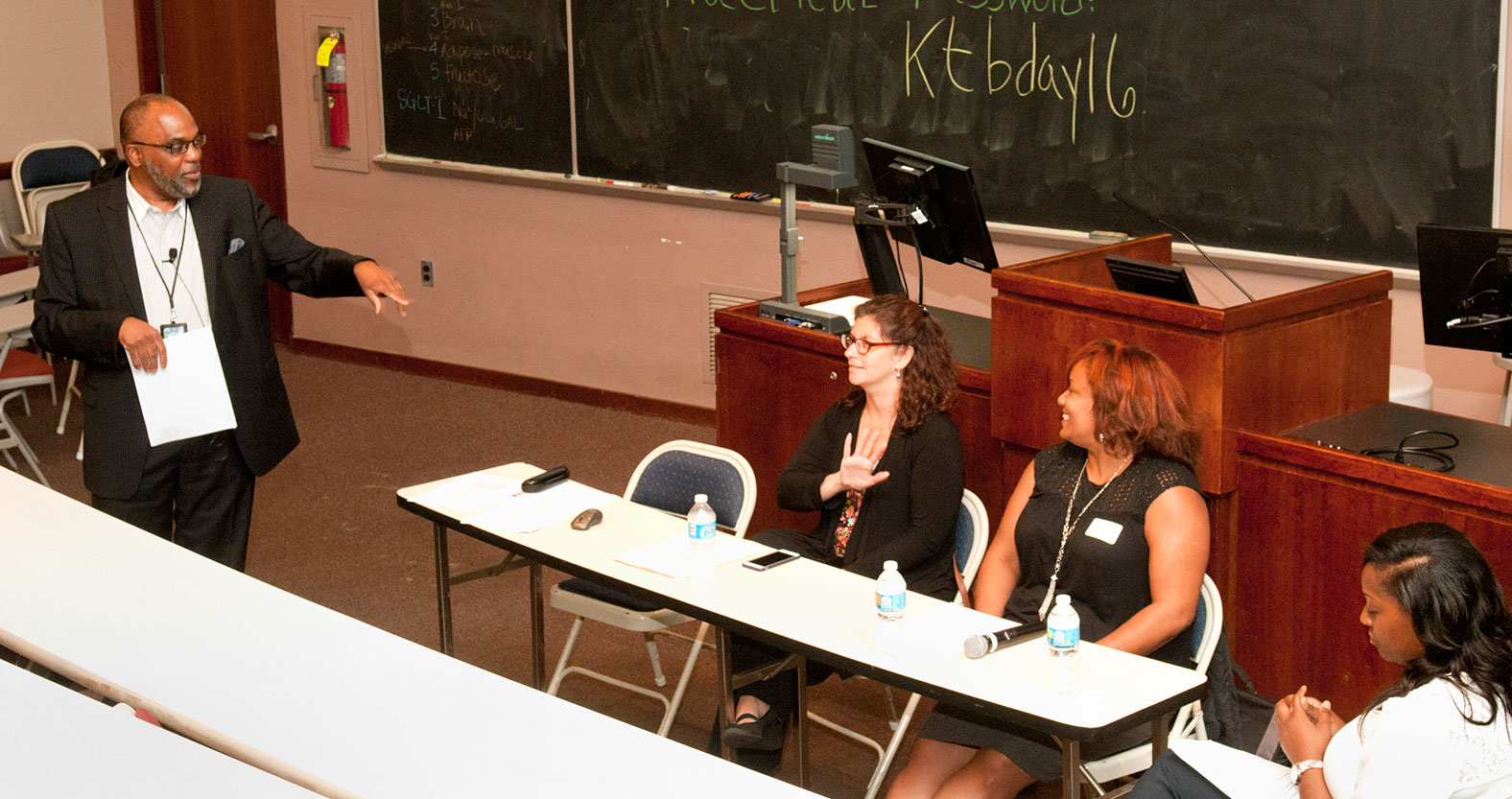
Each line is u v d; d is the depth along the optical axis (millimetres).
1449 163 4121
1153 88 4582
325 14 6730
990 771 2602
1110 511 2840
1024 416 3510
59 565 2607
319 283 3793
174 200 3518
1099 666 2447
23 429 6016
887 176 4043
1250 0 4340
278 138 7141
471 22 6246
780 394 4129
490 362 6711
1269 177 4434
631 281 6117
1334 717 2303
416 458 5660
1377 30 4148
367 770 1847
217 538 3734
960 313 4457
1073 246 4879
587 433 5961
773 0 5359
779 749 3176
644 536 3078
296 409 6367
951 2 4938
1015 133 4910
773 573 2885
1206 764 2354
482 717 1999
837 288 4469
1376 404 3449
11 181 7359
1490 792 2043
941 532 3172
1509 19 3934
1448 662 2098
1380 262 4305
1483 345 3230
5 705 1761
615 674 3828
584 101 6000
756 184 5613
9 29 7344
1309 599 3162
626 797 1780
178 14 7352
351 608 4254
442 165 6480
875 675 2449
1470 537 2855
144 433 3516
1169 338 3158
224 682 2115
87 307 3508
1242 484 3211
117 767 1621
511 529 3109
